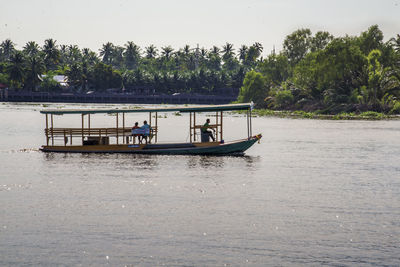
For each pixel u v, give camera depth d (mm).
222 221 23219
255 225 22625
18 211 24703
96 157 44344
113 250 19391
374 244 20203
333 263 18266
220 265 18062
